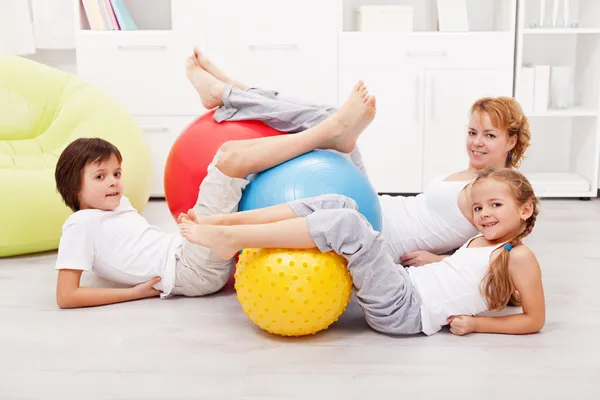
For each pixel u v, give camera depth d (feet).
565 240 8.71
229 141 6.39
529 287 5.58
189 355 5.34
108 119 8.98
